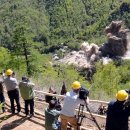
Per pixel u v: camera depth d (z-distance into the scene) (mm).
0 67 38188
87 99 10000
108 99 20391
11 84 14227
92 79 39375
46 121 10602
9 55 39125
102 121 14102
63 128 10453
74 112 10211
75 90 10125
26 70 38688
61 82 25078
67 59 155250
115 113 8242
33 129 12977
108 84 33344
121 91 8289
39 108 15914
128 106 8156
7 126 13328
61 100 16250
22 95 13969
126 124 8289
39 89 20750
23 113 14680
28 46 39188
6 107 15812
